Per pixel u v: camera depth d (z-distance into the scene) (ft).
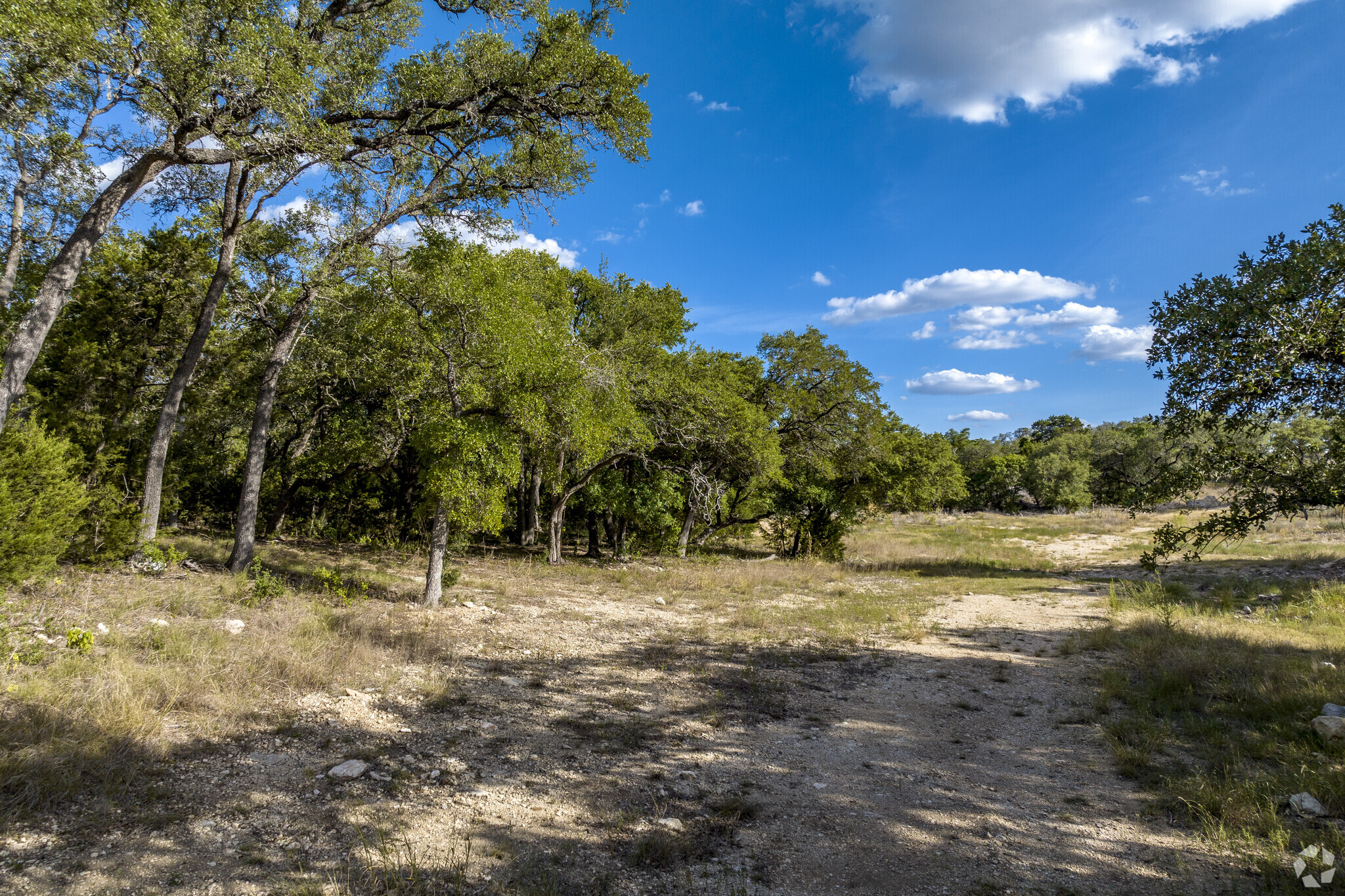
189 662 22.02
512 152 47.73
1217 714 22.18
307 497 78.79
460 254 37.76
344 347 58.80
